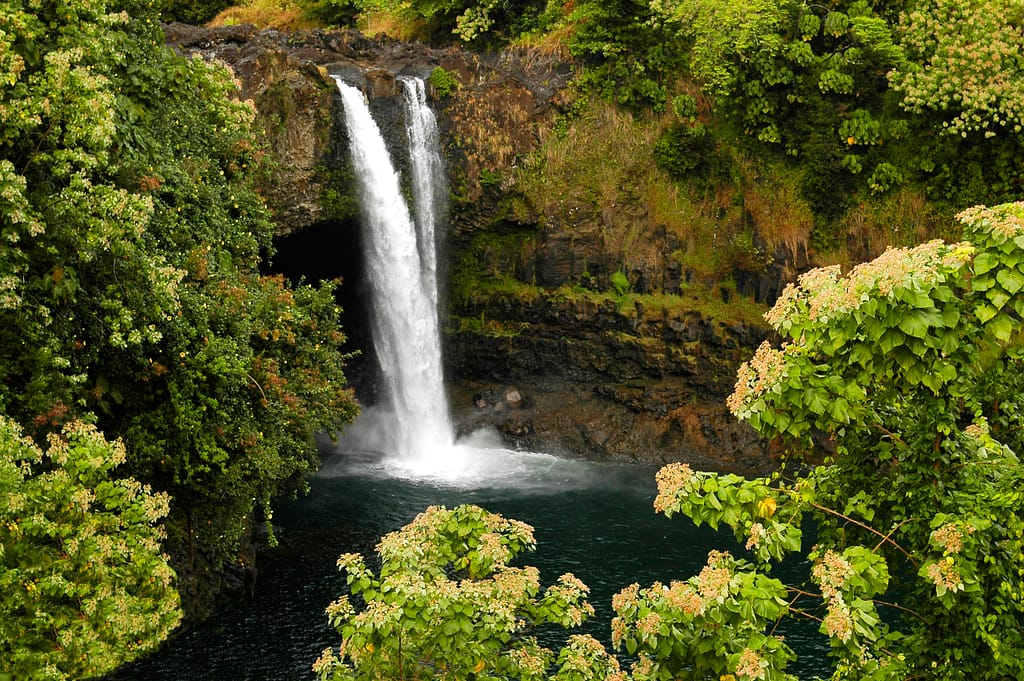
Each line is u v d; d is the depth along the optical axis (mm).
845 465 9680
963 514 8273
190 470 17859
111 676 16688
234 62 29297
